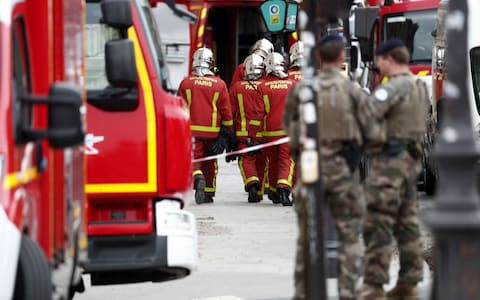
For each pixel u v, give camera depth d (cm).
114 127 2555
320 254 2055
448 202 1441
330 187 2209
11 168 1670
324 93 2209
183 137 2575
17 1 1783
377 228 2330
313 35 2062
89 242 2516
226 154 4353
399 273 2420
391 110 2312
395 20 6500
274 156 4534
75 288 2584
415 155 2347
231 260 3303
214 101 4453
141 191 2541
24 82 1823
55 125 1727
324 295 2056
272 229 3881
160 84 2580
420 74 6356
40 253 1791
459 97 1454
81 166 2177
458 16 1462
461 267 1445
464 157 1440
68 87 1736
